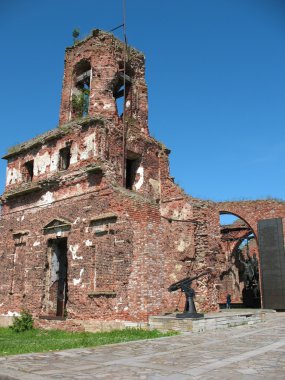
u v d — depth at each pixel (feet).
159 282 52.24
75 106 75.87
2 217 76.18
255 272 129.70
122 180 65.16
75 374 22.56
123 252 53.57
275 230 99.04
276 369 23.48
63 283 66.23
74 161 65.26
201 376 21.71
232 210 104.47
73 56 77.77
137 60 78.23
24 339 48.34
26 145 75.87
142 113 75.87
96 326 53.42
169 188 74.79
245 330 48.57
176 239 71.72
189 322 45.98
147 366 24.89
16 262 70.59
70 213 62.85
